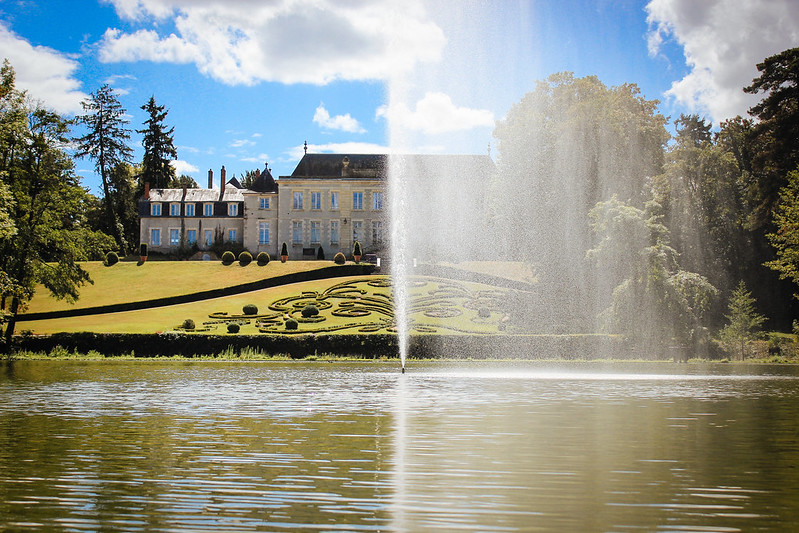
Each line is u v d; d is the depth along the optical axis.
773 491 12.62
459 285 74.44
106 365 44.31
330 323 60.56
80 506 11.65
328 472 13.96
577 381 34.69
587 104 68.62
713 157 78.06
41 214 57.06
